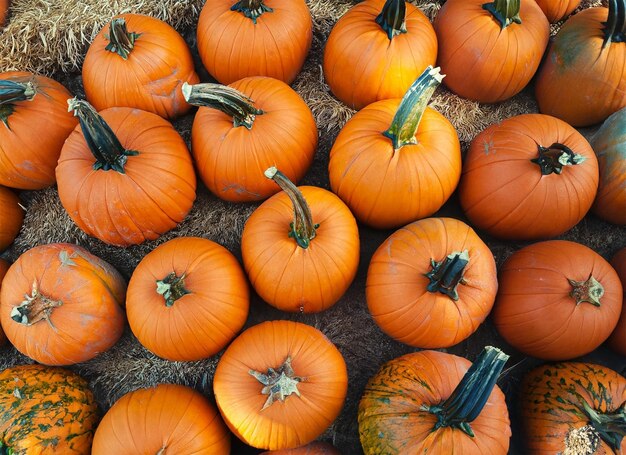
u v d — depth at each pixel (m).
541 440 1.07
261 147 1.14
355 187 1.15
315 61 1.41
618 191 1.22
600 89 1.26
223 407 1.03
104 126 1.07
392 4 1.16
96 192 1.12
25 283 1.11
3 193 1.32
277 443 1.02
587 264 1.11
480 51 1.25
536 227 1.18
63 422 1.11
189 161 1.22
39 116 1.22
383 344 1.22
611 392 1.08
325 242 1.08
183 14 1.44
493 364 0.88
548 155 1.11
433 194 1.14
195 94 1.03
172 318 1.05
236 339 1.08
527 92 1.42
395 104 1.19
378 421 1.03
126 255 1.29
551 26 1.47
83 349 1.14
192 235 1.28
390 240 1.12
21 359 1.28
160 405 1.06
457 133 1.34
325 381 1.03
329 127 1.34
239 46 1.24
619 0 1.17
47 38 1.42
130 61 1.23
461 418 0.95
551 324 1.09
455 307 1.05
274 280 1.08
